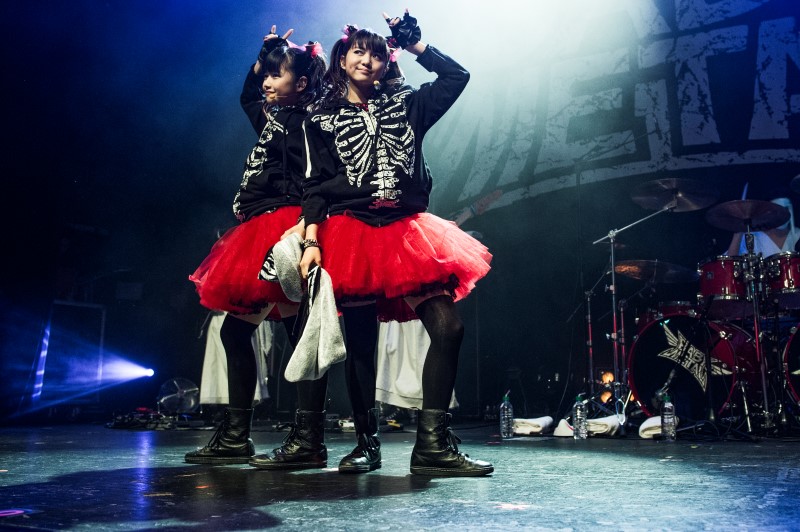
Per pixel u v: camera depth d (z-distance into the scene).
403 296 2.01
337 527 1.18
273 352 6.20
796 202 6.23
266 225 2.26
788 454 2.81
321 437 2.21
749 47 6.47
